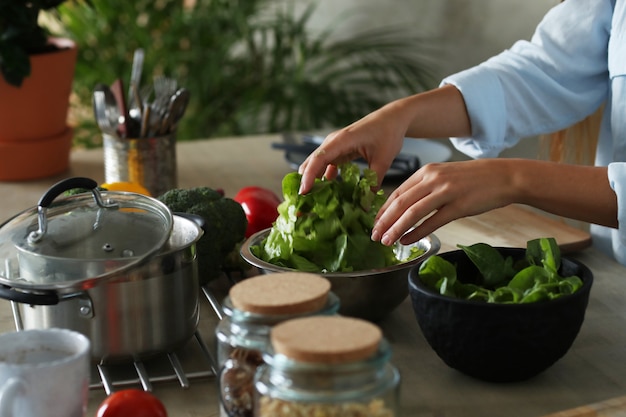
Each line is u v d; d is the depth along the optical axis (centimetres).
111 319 86
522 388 85
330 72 332
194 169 170
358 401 62
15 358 73
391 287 96
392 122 123
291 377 63
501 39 262
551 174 106
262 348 70
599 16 140
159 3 315
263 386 65
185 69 319
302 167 109
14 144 162
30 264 85
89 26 307
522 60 144
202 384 88
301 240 98
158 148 147
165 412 76
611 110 142
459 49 281
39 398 69
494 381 86
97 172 171
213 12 312
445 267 87
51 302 85
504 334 81
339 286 94
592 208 106
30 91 160
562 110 145
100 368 89
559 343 82
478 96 137
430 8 291
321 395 62
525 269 87
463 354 84
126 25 312
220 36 314
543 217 137
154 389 87
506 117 141
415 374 89
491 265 90
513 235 129
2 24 159
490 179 104
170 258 88
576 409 78
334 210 98
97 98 147
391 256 100
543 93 143
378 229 98
